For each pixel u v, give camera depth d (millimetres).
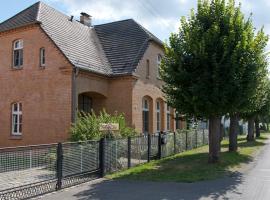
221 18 15938
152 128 26328
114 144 14609
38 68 21969
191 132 25094
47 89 21547
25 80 22422
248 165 16891
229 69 14898
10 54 23188
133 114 23391
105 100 23797
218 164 16281
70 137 17531
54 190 11164
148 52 25812
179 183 12359
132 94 23359
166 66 16078
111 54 25562
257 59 15688
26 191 10172
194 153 21297
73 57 21594
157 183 12359
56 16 24531
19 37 22953
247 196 10305
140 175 13797
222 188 11461
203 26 16031
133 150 16156
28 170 10398
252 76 15305
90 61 22844
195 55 15172
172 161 17578
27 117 22203
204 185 11984
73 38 23875
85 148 12789
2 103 23250
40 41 22031
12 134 22922
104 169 13797
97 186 11867
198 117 16531
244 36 15312
